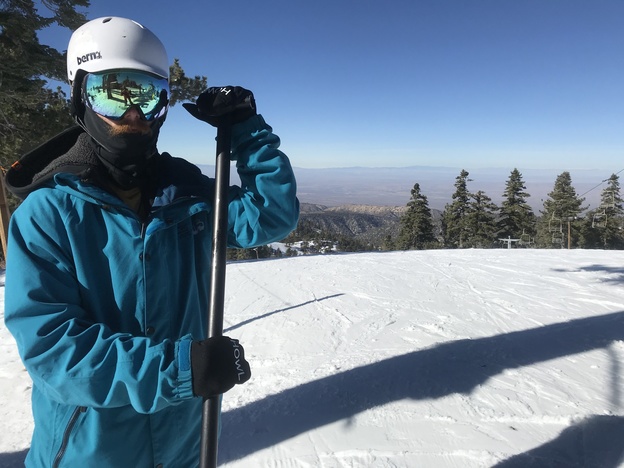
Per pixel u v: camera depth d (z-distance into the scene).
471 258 7.53
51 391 0.83
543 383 2.67
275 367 2.96
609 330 3.53
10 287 0.86
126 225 0.96
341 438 2.17
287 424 2.30
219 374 0.82
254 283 5.53
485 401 2.48
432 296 4.74
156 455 1.04
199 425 1.14
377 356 3.07
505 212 29.20
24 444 2.14
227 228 1.11
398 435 2.19
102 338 0.84
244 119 1.21
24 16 6.68
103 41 0.92
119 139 0.93
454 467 1.96
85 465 0.96
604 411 2.35
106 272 0.95
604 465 1.94
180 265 1.08
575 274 5.89
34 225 0.87
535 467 1.94
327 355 3.12
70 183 0.91
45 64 6.89
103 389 0.81
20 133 7.55
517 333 3.49
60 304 0.86
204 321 1.18
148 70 0.94
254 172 1.21
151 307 0.98
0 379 2.85
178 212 1.04
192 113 1.18
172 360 0.83
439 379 2.73
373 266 6.72
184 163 1.17
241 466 1.99
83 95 0.95
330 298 4.71
